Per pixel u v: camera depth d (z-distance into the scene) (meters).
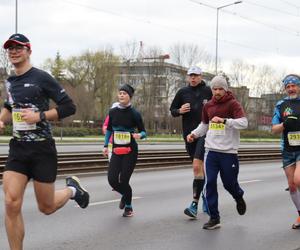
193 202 7.36
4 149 23.64
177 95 7.78
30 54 4.66
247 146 35.91
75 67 76.06
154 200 9.07
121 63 69.88
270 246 5.90
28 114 4.46
